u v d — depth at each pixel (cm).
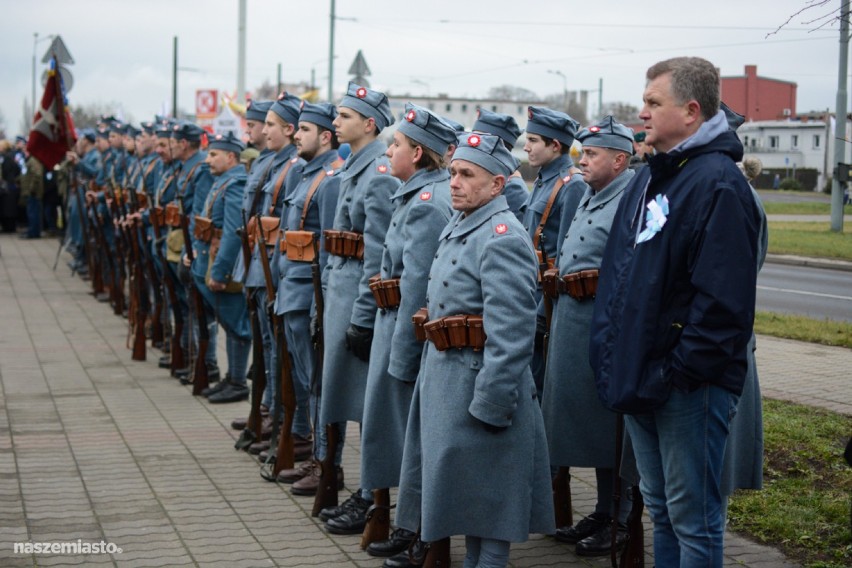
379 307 507
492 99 7512
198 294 834
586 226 507
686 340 349
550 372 511
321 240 598
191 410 802
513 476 428
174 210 886
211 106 2288
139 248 991
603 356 380
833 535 494
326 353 555
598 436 500
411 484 464
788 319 1183
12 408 799
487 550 432
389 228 505
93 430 737
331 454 557
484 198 432
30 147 1371
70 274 1636
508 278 414
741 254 347
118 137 1282
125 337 1120
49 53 1381
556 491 523
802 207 3469
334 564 492
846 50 2197
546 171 598
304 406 654
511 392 412
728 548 491
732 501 540
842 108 2273
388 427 502
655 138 376
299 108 683
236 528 541
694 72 367
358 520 536
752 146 5356
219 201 809
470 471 427
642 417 386
